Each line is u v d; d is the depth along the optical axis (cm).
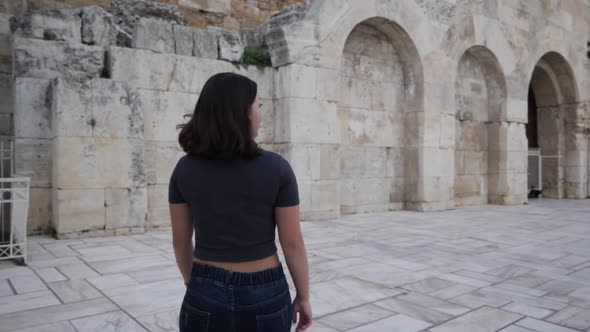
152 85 873
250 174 173
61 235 754
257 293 170
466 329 376
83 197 768
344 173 1141
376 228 912
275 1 1457
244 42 1123
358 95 1168
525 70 1493
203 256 176
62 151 750
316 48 1016
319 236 814
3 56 962
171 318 395
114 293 464
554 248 723
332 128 1045
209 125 173
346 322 390
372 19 1129
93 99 773
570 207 1369
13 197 585
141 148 819
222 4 1352
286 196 179
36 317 395
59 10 838
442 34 1255
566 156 1755
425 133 1216
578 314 416
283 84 999
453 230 897
